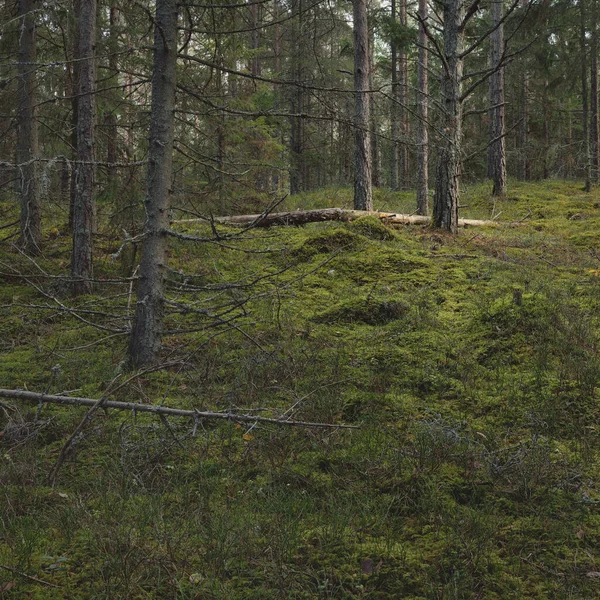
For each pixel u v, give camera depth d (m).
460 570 3.45
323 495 4.31
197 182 8.90
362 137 14.62
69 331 8.26
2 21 11.35
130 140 10.25
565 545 3.70
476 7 12.10
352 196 20.58
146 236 6.70
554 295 8.12
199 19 6.93
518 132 29.62
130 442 5.05
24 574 3.29
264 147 15.59
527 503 4.14
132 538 3.63
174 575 3.33
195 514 3.96
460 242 12.52
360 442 4.95
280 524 3.78
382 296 8.83
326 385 5.95
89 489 4.40
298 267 10.51
